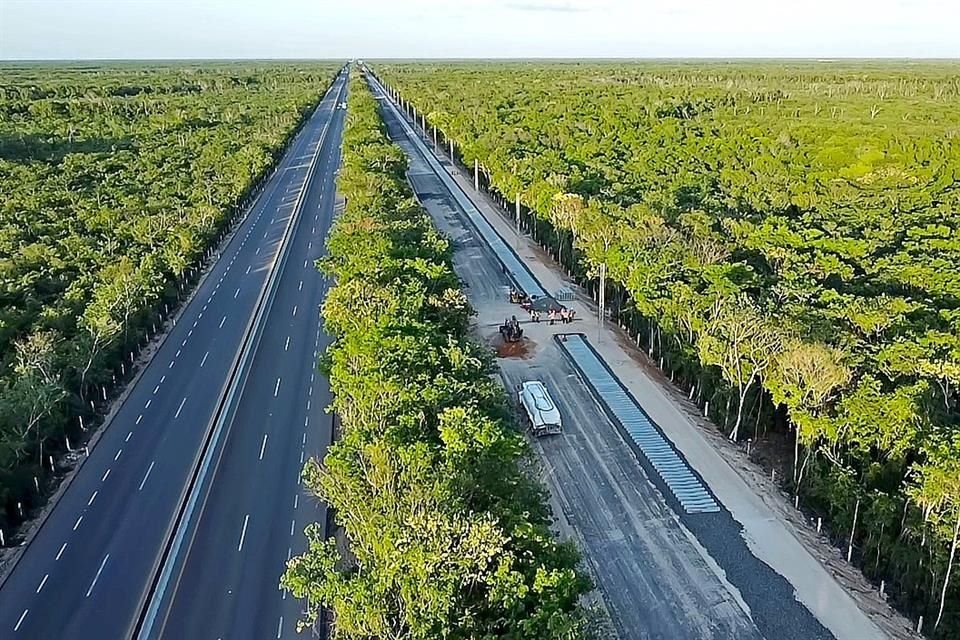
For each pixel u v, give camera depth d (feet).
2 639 183.73
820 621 184.96
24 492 230.89
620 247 352.90
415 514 160.25
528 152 632.38
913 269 339.36
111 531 222.69
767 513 223.92
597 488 235.81
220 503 232.53
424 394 207.41
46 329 314.76
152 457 260.42
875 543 196.75
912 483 196.03
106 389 300.81
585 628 153.99
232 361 333.42
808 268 350.43
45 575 205.36
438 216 559.38
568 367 317.83
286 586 163.22
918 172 572.10
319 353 339.57
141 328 354.13
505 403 245.45
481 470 181.06
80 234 464.24
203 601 193.06
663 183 540.52
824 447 219.41
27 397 241.76
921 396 218.59
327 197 626.23
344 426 239.30
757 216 463.83
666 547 210.18
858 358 239.30
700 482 238.07
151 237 450.30
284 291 419.33
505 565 151.74
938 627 178.50
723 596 193.06
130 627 187.11
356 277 303.89
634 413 277.85
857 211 454.81
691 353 285.84
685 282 315.78
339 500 184.96
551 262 453.58
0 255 413.59
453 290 307.37
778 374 232.32
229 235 524.93
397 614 151.43
